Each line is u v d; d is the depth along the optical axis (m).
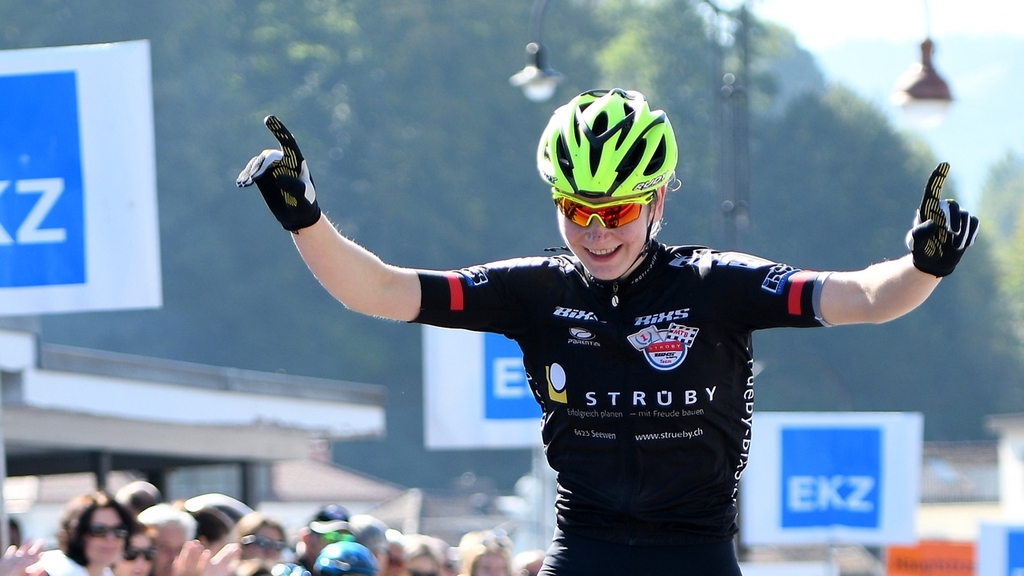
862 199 162.50
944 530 98.19
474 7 161.25
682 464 7.90
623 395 7.90
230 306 139.50
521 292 8.14
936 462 105.31
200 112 145.88
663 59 165.25
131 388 28.23
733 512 8.12
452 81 157.25
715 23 39.06
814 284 7.62
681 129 159.38
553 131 7.82
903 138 173.50
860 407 155.25
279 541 16.05
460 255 150.25
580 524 8.07
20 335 25.22
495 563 19.03
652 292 7.93
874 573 91.88
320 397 34.00
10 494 62.34
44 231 15.12
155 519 15.52
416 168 151.75
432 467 147.38
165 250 140.00
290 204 7.30
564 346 8.04
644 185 7.57
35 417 26.97
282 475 89.56
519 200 154.75
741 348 7.95
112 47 15.16
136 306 15.05
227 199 143.75
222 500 17.20
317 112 155.50
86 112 15.15
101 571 13.27
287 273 142.00
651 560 7.91
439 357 25.94
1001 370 168.62
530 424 25.98
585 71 161.50
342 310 145.12
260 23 157.25
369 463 146.00
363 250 7.86
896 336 159.25
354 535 16.59
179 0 147.12
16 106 15.20
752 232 159.50
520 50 160.62
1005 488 89.56
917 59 33.62
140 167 15.12
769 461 29.61
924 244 6.94
